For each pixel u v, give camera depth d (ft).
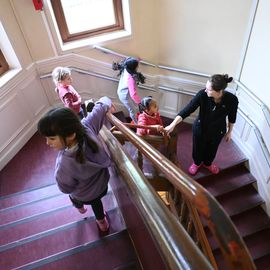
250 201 11.92
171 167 3.28
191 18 11.34
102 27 12.19
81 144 4.66
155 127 7.82
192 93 13.66
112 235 6.70
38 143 12.05
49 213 8.50
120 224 7.49
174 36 12.27
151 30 12.32
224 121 8.85
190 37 11.96
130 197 4.51
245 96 11.57
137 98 11.02
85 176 5.17
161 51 13.09
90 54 12.30
